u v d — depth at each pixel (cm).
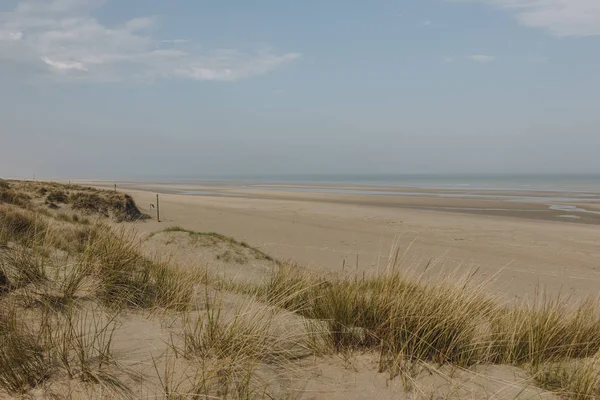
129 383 254
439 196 4881
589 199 4444
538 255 1541
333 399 263
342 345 342
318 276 653
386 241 1769
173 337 330
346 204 3606
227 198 4181
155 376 266
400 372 300
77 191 2364
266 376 282
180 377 266
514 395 284
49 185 2586
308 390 271
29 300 353
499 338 377
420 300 385
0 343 273
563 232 2091
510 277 1176
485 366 331
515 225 2322
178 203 3381
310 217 2583
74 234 806
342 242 1725
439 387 286
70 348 286
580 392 288
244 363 290
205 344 315
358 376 294
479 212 3075
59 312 348
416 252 1538
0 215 737
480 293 459
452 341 335
